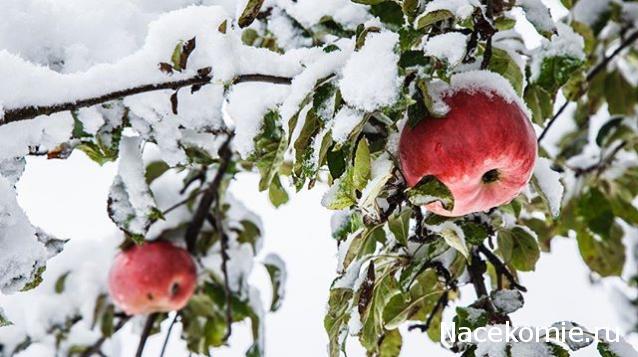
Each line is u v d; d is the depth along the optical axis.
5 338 3.32
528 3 1.87
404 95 1.62
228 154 2.96
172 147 2.20
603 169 3.17
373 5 1.86
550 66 1.99
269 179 2.01
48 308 3.39
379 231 2.14
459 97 1.82
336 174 1.73
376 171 1.80
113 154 2.17
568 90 2.49
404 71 1.64
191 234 3.10
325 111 1.72
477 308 1.98
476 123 1.78
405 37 1.69
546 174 2.07
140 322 3.40
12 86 1.70
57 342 3.40
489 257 2.25
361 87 1.63
